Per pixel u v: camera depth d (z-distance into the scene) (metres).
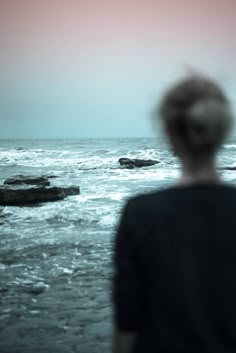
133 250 1.31
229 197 1.34
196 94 1.35
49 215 12.82
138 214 1.32
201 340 1.21
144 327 1.31
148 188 18.59
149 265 1.29
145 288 1.31
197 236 1.29
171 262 1.26
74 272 7.16
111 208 13.86
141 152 44.53
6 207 14.43
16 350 4.34
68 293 6.10
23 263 7.81
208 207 1.32
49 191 15.55
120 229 1.35
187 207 1.32
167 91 1.40
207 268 1.27
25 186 15.62
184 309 1.24
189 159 1.38
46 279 6.82
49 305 5.63
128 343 1.33
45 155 48.59
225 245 1.28
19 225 11.59
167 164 30.53
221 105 1.34
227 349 1.22
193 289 1.25
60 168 32.59
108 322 5.00
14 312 5.41
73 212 13.20
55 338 4.61
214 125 1.30
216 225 1.30
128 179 22.67
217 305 1.25
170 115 1.36
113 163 34.31
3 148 71.06
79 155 46.06
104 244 9.14
